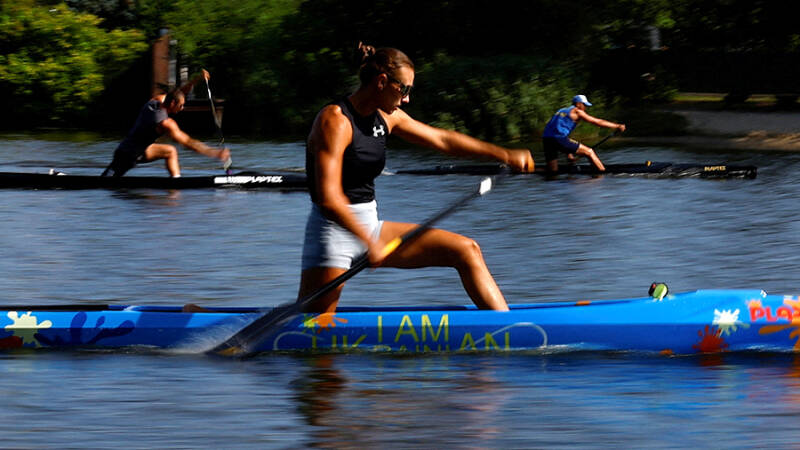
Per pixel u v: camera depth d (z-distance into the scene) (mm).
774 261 35125
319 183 21750
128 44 115500
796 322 23328
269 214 47156
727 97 124125
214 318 23594
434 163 74438
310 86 111125
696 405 19328
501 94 100438
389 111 21797
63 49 113812
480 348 23281
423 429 18047
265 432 17906
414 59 110125
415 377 21250
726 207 49062
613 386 20594
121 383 20844
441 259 23188
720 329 23328
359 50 21844
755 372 21625
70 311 23781
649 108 116938
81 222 44250
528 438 17562
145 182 56312
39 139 95375
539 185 58875
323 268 22812
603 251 37438
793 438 17438
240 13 115938
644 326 23234
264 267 34625
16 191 54562
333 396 19984
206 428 18109
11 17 113062
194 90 115062
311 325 23203
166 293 30500
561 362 22391
